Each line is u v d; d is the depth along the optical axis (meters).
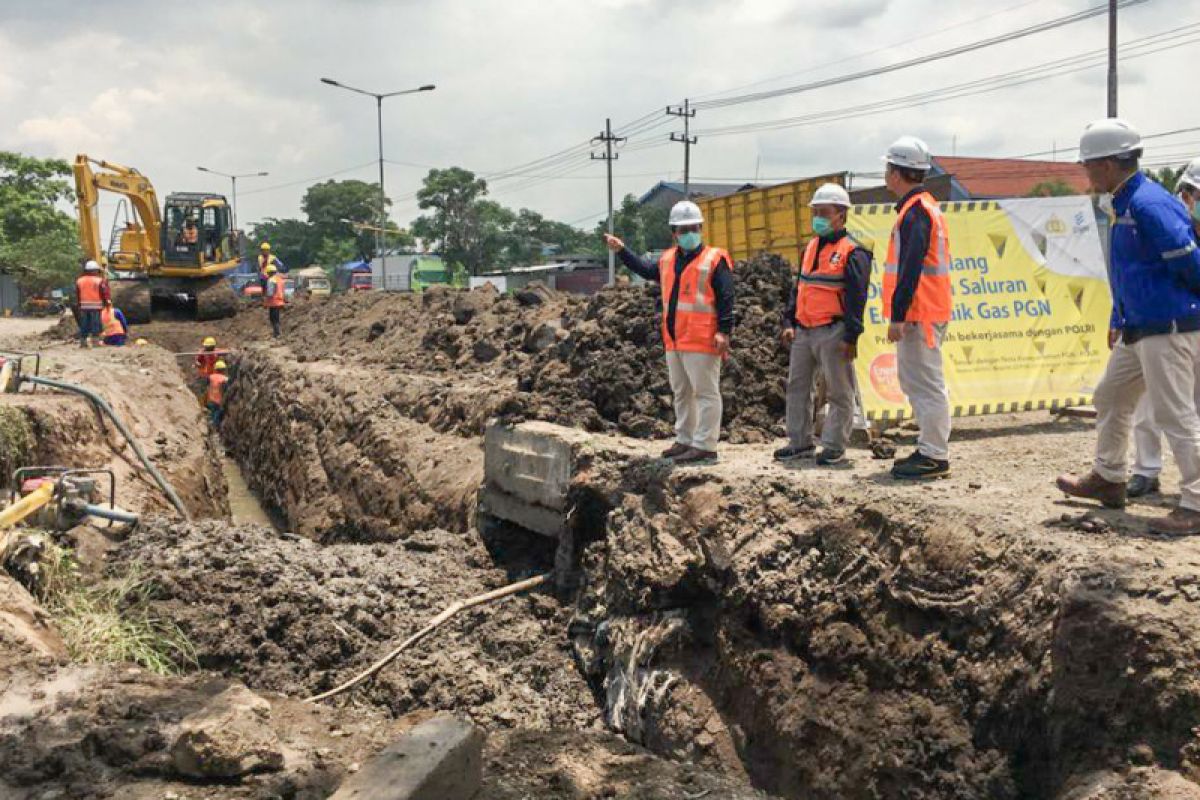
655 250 67.31
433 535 9.90
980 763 4.74
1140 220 5.08
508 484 9.39
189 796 4.51
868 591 5.71
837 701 5.54
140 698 5.33
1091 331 9.24
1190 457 5.15
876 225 8.66
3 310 49.78
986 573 5.21
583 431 9.09
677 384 7.82
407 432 13.23
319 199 116.81
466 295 17.73
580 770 5.36
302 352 21.12
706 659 6.53
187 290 27.80
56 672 5.65
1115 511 5.70
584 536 8.40
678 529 7.09
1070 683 4.36
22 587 6.89
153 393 15.84
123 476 11.02
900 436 8.72
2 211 57.00
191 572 8.00
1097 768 4.12
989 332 8.97
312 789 4.61
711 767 5.99
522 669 7.58
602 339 10.65
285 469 16.44
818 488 6.56
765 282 10.48
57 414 10.83
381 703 7.09
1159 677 4.06
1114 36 24.20
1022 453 7.74
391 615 8.06
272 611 7.68
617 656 7.02
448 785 4.31
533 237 93.25
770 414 9.38
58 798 4.48
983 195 51.50
